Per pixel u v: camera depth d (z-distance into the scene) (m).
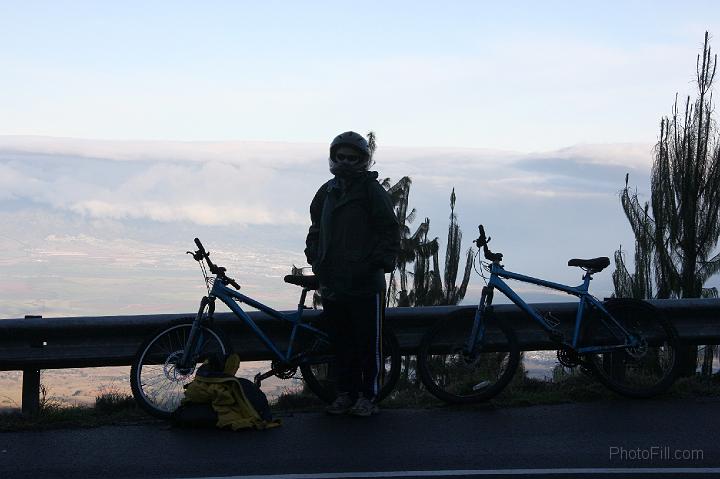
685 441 5.50
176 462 5.14
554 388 7.09
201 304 6.55
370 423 6.13
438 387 6.70
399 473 4.86
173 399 6.38
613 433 5.71
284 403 6.83
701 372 8.31
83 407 6.68
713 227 16.05
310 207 6.71
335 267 6.38
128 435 5.85
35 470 5.02
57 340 6.66
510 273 6.86
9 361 6.54
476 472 4.88
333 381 6.74
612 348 6.76
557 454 5.23
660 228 16.36
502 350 6.86
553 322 7.00
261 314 6.71
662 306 7.09
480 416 6.29
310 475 4.84
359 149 6.38
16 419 6.30
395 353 6.71
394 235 6.36
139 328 6.73
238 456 5.26
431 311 6.92
